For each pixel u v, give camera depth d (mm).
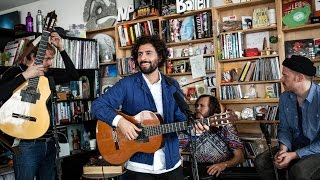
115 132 2088
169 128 1875
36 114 2322
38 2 5020
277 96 3209
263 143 3123
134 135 1848
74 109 3863
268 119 3213
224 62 3518
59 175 2289
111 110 1880
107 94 1921
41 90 2365
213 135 2797
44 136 2381
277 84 3217
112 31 4254
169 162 1910
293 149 2439
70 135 3896
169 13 3688
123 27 3945
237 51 3330
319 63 3078
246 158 3156
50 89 2393
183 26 3613
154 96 1938
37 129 2305
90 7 4480
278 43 3119
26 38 3541
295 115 2395
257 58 3275
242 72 3334
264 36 3330
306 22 3043
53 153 2465
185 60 3709
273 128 3180
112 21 4266
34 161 2338
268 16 3215
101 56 4277
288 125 2459
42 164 2459
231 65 3486
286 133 2463
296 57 2307
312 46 3088
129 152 2008
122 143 2051
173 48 3779
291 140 2445
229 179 2557
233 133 2812
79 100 3930
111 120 1860
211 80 3553
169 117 1931
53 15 2506
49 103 2438
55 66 3531
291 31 3203
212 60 3512
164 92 1931
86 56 4000
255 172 2553
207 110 2883
